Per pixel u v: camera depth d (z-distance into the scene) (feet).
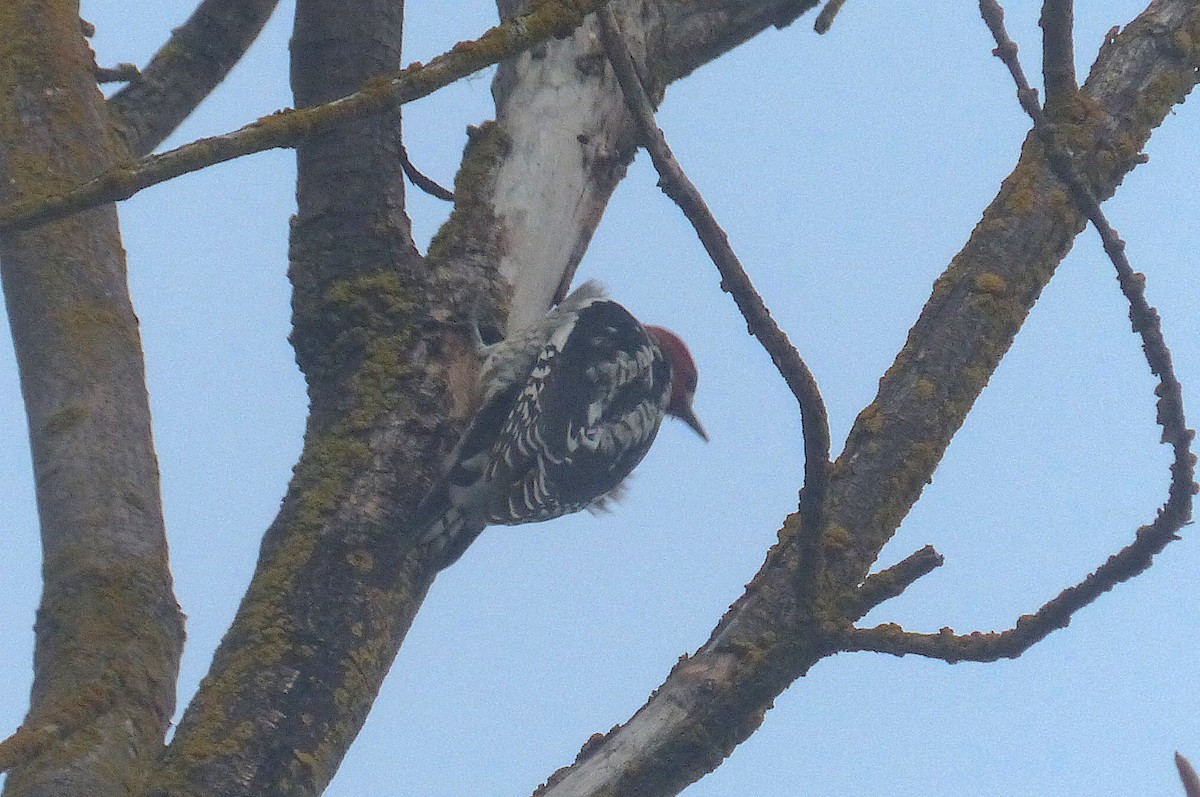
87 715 24.17
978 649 24.50
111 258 29.40
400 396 30.32
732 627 25.81
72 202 20.62
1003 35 24.97
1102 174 30.04
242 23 38.29
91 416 27.53
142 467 27.68
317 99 31.73
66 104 30.04
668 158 22.66
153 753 24.95
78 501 26.71
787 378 23.16
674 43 37.83
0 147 29.48
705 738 24.91
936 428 27.84
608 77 35.94
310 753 25.73
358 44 31.78
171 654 26.20
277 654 26.61
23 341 28.37
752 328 23.09
